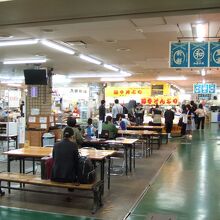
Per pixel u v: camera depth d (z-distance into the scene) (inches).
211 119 1220.5
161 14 215.2
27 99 528.7
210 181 296.4
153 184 285.1
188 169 349.7
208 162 391.5
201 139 642.8
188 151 482.9
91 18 223.6
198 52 310.3
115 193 255.9
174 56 316.2
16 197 243.4
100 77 788.6
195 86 855.1
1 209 216.2
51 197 244.2
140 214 207.8
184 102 1016.2
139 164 379.2
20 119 462.3
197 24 284.8
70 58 484.1
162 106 854.5
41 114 520.1
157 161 399.2
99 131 369.7
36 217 201.3
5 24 236.4
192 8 201.5
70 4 192.9
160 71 655.1
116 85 951.6
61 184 213.5
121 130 450.0
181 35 329.1
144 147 466.9
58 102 829.2
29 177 232.1
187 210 216.1
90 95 954.1
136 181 296.2
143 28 299.9
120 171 339.0
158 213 209.6
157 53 442.0
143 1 188.9
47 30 305.9
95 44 380.8
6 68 606.9
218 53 306.2
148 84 914.1
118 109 559.2
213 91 847.7
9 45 381.1
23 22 231.6
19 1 187.9
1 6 195.6
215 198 243.6
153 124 607.2
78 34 325.4
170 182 292.4
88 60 502.9
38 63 533.0
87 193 255.8
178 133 693.9
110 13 212.4
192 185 281.9
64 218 199.8
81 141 303.6
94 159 229.8
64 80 870.4
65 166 215.8
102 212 211.2
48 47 395.2
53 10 204.7
